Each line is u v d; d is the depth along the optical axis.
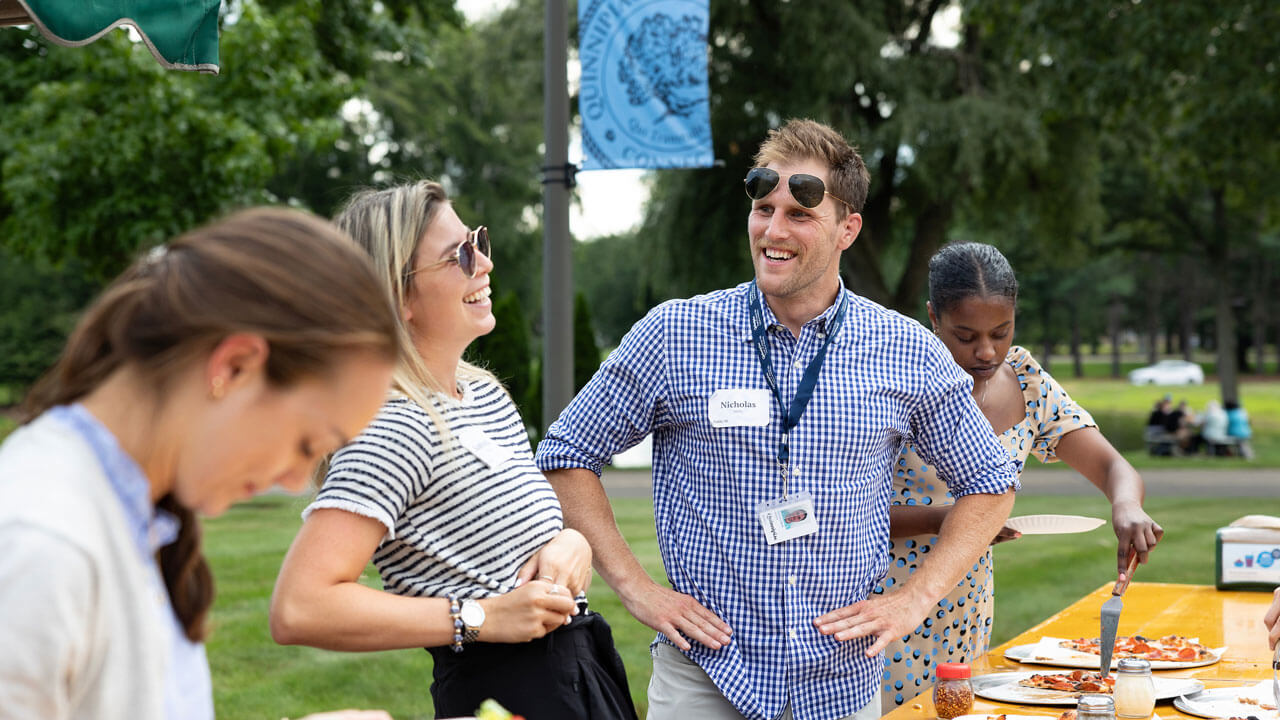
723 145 17.19
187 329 1.00
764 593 2.36
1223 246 23.70
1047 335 41.44
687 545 2.43
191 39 2.50
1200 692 2.37
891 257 21.89
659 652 2.49
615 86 4.45
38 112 10.38
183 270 1.02
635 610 2.40
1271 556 3.66
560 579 1.94
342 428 1.08
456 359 2.05
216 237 1.04
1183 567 7.57
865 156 16.42
